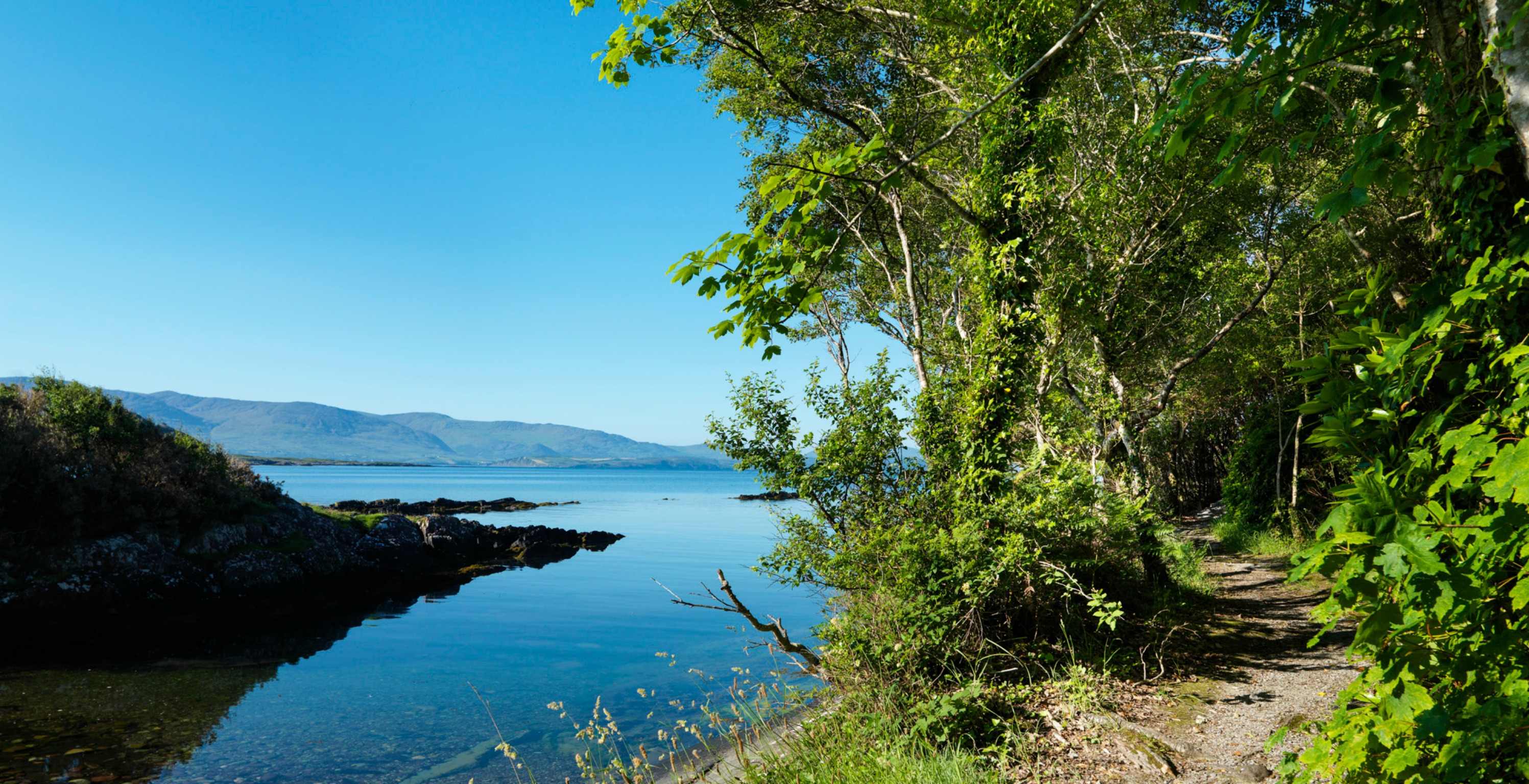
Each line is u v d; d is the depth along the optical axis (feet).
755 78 41.11
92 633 50.67
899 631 22.77
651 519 183.32
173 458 65.36
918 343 40.06
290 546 68.64
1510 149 9.82
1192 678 24.99
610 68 18.34
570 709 33.73
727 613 59.52
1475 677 6.79
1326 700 21.42
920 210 48.14
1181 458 126.82
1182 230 41.75
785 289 13.67
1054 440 36.09
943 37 35.58
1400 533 6.66
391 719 33.14
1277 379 69.82
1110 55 40.57
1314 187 39.47
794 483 27.45
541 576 84.79
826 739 19.43
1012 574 24.91
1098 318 38.58
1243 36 8.94
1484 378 7.82
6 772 26.76
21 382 61.21
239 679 40.96
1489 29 8.01
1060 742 19.22
